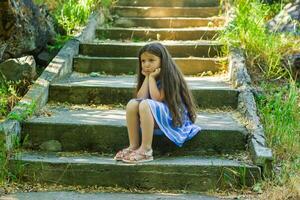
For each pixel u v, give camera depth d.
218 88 4.96
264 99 4.95
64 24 6.66
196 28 7.09
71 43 6.12
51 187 3.71
